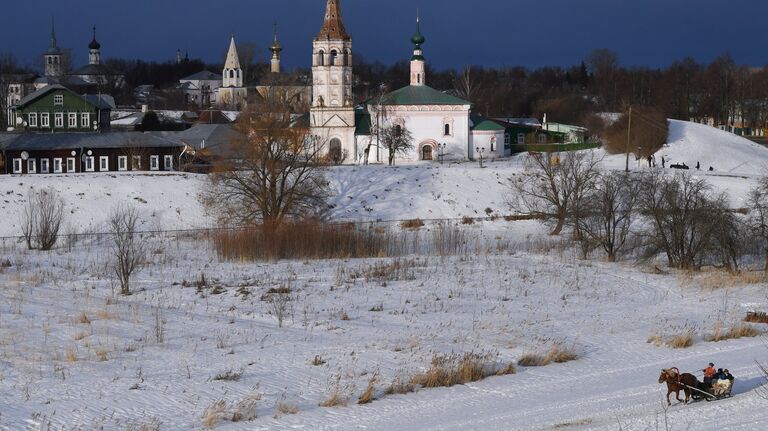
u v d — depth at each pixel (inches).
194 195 4931.1
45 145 5565.9
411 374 1985.7
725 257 3565.5
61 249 4045.3
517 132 7249.0
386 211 5014.8
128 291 3031.5
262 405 1777.8
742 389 1834.4
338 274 3363.7
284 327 2507.4
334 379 1950.1
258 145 4217.5
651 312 2773.1
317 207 4586.6
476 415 1700.3
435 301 2906.0
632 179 4227.4
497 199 5187.0
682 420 1620.3
